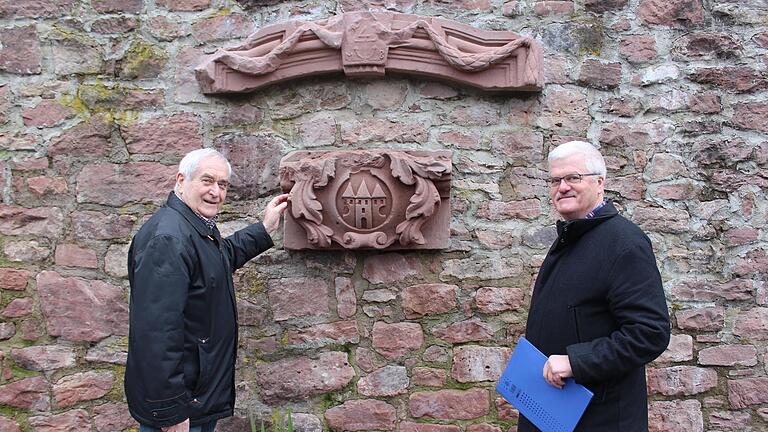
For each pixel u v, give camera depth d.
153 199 3.08
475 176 3.08
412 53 3.01
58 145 3.07
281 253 3.06
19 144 3.06
